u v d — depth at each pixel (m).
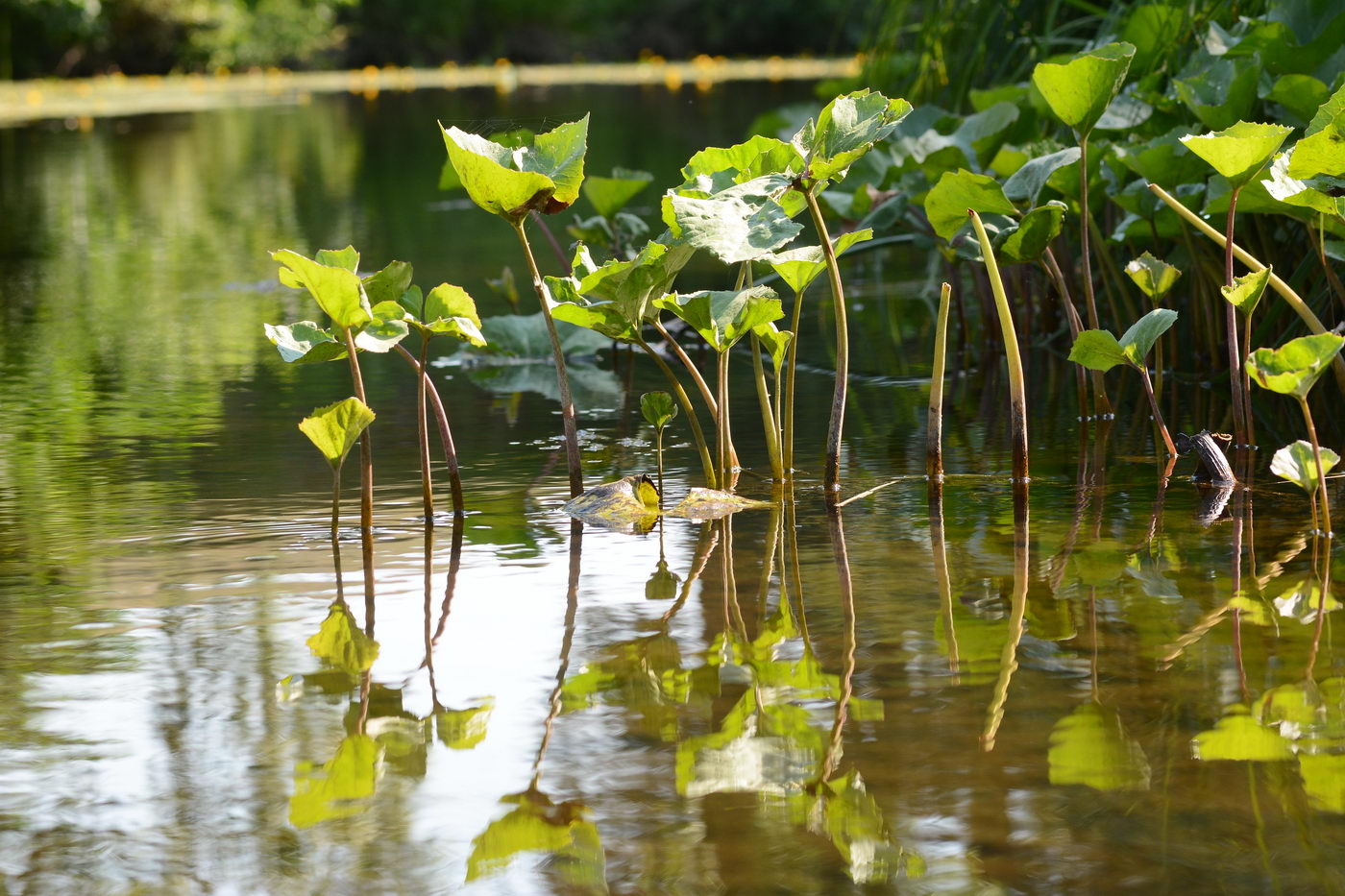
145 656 1.43
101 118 13.74
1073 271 3.67
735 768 1.14
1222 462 2.13
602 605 1.58
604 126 10.98
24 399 2.94
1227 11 3.34
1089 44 3.81
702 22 26.67
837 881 0.96
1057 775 1.11
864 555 1.77
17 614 1.57
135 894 0.97
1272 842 1.00
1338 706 1.24
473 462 2.36
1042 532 1.86
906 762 1.14
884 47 4.99
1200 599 1.55
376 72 24.19
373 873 0.99
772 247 1.85
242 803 1.10
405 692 1.32
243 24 22.28
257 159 9.62
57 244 5.95
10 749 1.20
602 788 1.11
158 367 3.33
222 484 2.19
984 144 3.17
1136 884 0.95
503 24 26.14
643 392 3.06
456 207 6.85
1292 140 2.70
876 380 3.14
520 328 3.59
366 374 3.29
